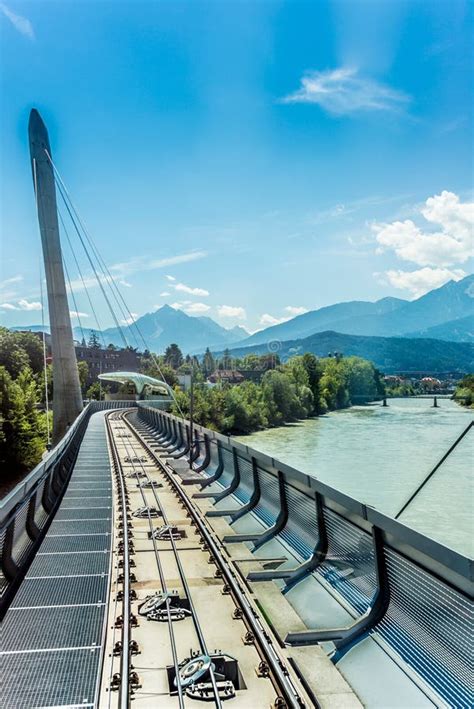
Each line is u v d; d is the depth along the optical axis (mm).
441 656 4188
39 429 34062
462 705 3809
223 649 5043
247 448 10016
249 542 8273
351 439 61500
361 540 5602
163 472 15562
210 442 14727
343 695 4258
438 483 34688
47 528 9164
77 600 6094
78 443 22703
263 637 5000
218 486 12516
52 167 35344
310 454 50375
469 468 39562
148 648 5074
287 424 79812
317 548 6684
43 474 9148
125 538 7883
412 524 26188
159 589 6492
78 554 7762
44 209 34688
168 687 4414
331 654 4879
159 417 29000
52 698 4207
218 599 6203
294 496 7715
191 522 9648
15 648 4988
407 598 4777
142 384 82688
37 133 34844
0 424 29125
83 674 4543
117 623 5508
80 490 12914
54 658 4797
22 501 7105
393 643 4711
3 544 6473
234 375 140500
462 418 88250
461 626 3980
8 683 4406
